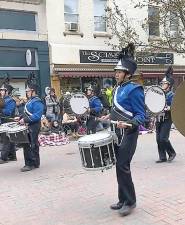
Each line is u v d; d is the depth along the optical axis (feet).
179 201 18.78
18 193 22.04
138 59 65.77
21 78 58.95
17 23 58.65
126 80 17.47
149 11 70.79
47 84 60.64
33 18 60.08
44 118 43.57
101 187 22.06
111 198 19.93
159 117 27.30
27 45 59.16
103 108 41.14
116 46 63.36
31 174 26.50
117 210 18.08
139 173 24.85
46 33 60.90
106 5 66.95
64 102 45.27
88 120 34.73
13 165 30.07
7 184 24.16
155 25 67.36
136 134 17.19
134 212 17.61
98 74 63.93
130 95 17.02
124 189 17.48
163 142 27.53
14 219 17.87
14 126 27.78
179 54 71.82
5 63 57.62
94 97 34.73
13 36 57.98
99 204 19.13
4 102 32.94
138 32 69.10
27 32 59.36
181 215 16.98
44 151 35.99
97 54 64.75
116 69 17.42
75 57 62.75
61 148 37.42
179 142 36.68
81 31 64.23
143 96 17.19
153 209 17.87
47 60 60.80
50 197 20.92
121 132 17.21
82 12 64.28
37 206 19.53
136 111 16.97
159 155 28.07
